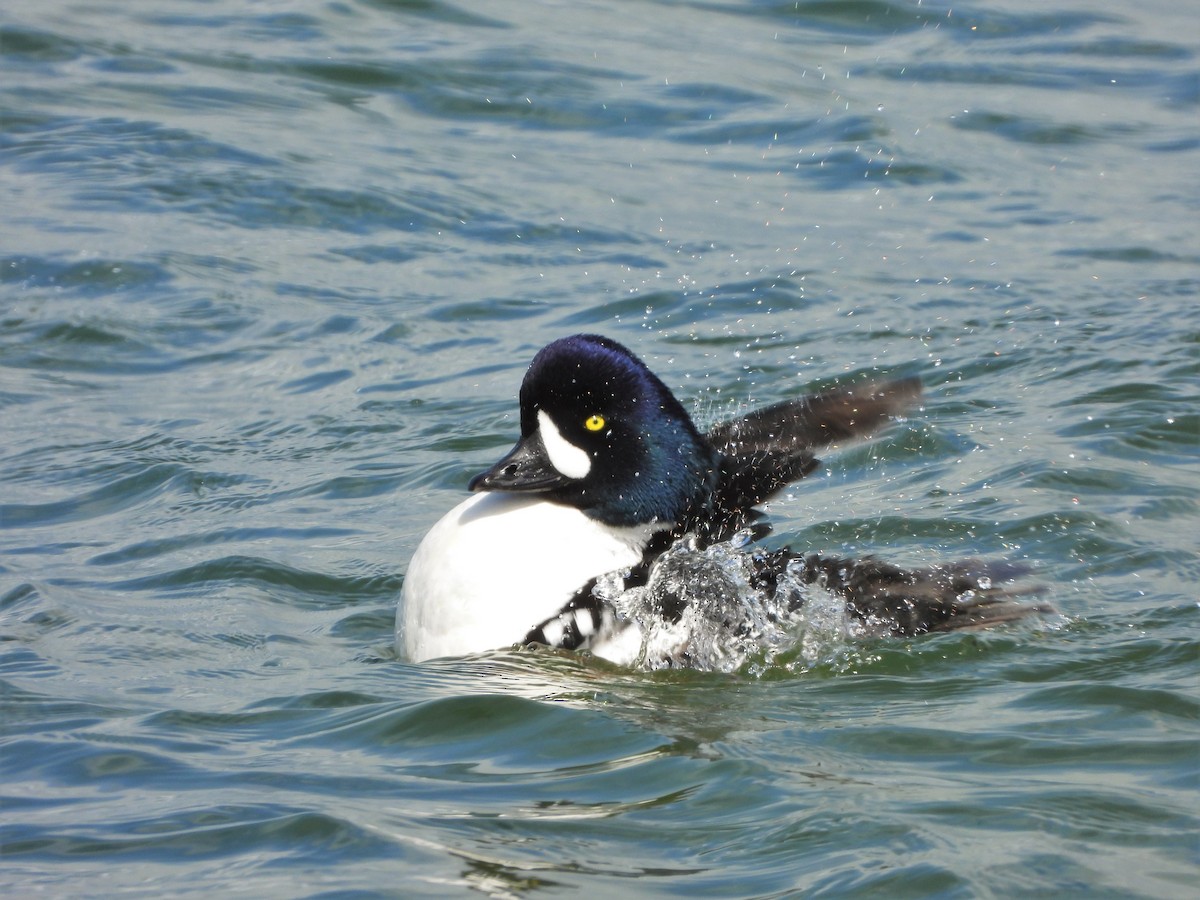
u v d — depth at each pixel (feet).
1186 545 32.73
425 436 40.57
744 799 21.56
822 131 63.26
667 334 46.80
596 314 48.57
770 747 23.48
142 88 66.74
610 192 58.39
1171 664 27.14
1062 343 44.86
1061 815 20.72
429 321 48.52
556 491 28.35
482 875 19.36
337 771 22.80
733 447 30.27
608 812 21.25
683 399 41.93
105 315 48.57
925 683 26.63
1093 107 65.82
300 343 47.03
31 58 69.62
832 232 54.65
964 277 50.55
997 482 36.17
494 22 75.97
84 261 51.80
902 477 37.19
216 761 23.30
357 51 71.36
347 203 56.90
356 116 65.41
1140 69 70.08
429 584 28.14
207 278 51.26
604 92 67.41
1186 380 41.81
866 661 27.68
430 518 35.81
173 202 56.54
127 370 45.55
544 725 24.38
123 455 39.68
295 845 20.26
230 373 45.16
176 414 42.42
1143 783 21.85
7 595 31.65
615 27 75.61
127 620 30.32
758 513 29.91
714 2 79.25
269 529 35.24
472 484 27.81
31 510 36.58
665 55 71.87
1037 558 32.48
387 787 22.18
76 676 27.35
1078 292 49.06
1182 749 23.09
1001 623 28.99
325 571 33.12
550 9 78.23
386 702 25.41
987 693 26.07
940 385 42.32
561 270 52.26
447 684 26.22
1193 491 35.47
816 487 37.17
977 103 66.13
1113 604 30.17
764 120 64.54
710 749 23.40
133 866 19.75
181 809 21.39
